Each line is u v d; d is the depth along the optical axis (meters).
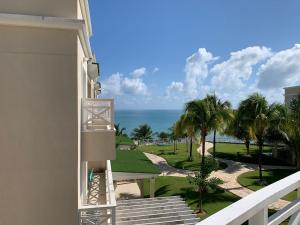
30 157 5.73
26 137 5.73
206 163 18.69
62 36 5.87
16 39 5.72
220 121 20.17
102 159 6.99
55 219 5.77
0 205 5.66
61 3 5.96
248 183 23.03
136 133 60.22
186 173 26.95
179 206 12.04
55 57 5.84
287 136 25.34
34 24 5.70
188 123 20.28
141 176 15.95
